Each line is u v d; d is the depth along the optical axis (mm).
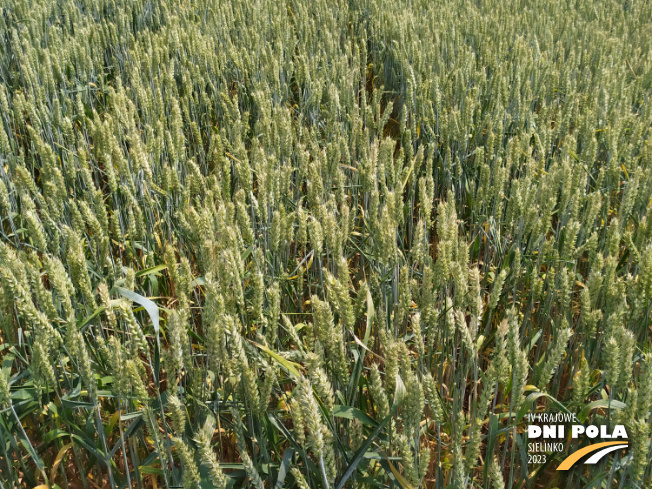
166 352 2199
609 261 2920
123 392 2307
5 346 2842
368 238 4230
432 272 2811
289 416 2891
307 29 8383
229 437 3135
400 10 10539
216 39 8773
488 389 2125
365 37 8484
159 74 6805
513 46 8570
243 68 7234
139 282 3830
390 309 3469
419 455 2252
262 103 5641
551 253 3744
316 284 3840
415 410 2029
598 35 8617
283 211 3625
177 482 2400
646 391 2059
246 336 2904
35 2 9461
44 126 5562
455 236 3105
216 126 6871
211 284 2295
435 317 2826
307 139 5152
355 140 5324
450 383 3535
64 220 4102
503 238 4703
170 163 5402
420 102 6320
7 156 4906
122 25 8711
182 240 4285
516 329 2166
